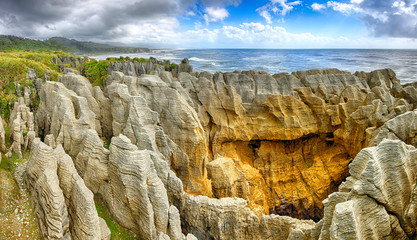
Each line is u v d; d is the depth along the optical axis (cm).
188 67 6531
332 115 4278
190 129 3450
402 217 1606
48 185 1570
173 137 3500
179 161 3300
